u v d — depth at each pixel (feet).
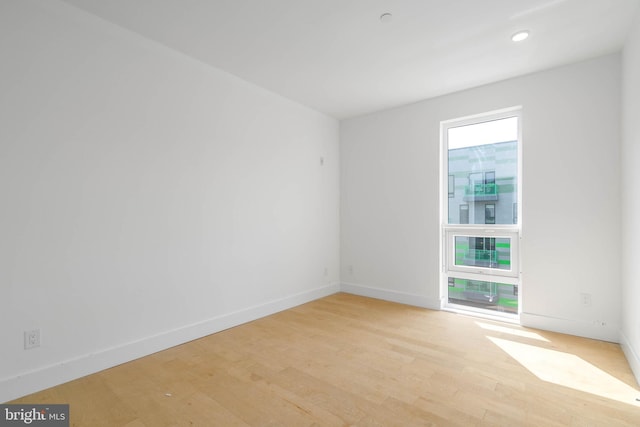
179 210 9.18
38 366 6.68
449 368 7.68
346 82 11.14
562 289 9.86
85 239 7.37
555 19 7.48
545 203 10.11
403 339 9.49
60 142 7.00
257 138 11.46
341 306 12.95
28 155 6.57
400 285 13.50
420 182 12.89
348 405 6.21
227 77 10.44
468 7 7.06
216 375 7.37
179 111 9.18
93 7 7.13
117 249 7.89
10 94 6.35
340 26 7.83
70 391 6.67
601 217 9.25
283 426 5.61
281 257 12.41
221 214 10.28
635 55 7.34
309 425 5.63
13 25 6.39
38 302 6.70
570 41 8.44
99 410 6.05
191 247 9.46
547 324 10.11
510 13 7.27
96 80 7.54
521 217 10.72
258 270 11.50
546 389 6.72
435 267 12.54
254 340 9.43
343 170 15.34
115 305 7.86
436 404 6.22
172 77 9.00
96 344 7.52
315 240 14.06
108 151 7.74
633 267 7.63
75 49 7.20
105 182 7.69
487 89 11.21
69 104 7.13
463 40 8.43
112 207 7.81
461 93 11.81
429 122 12.64
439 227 12.45
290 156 12.81
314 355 8.42
